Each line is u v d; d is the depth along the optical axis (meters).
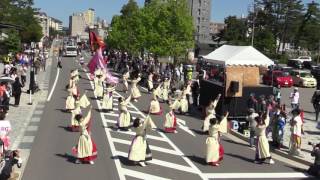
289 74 52.78
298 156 18.39
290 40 108.81
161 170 15.95
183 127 24.12
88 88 38.75
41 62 55.84
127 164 16.47
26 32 91.12
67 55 86.12
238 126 23.55
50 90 37.28
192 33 50.50
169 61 58.59
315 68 63.66
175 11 49.25
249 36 102.12
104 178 14.78
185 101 28.17
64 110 27.72
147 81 40.81
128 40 65.50
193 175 15.56
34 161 16.52
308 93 45.69
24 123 23.27
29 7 98.81
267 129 21.25
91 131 21.84
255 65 27.88
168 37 48.91
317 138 22.53
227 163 17.39
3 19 80.62
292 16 103.25
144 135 16.48
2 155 13.42
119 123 22.28
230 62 27.44
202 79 30.23
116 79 42.56
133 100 32.72
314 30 106.25
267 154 17.47
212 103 23.09
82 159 16.39
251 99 24.05
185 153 18.48
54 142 19.45
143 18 54.34
